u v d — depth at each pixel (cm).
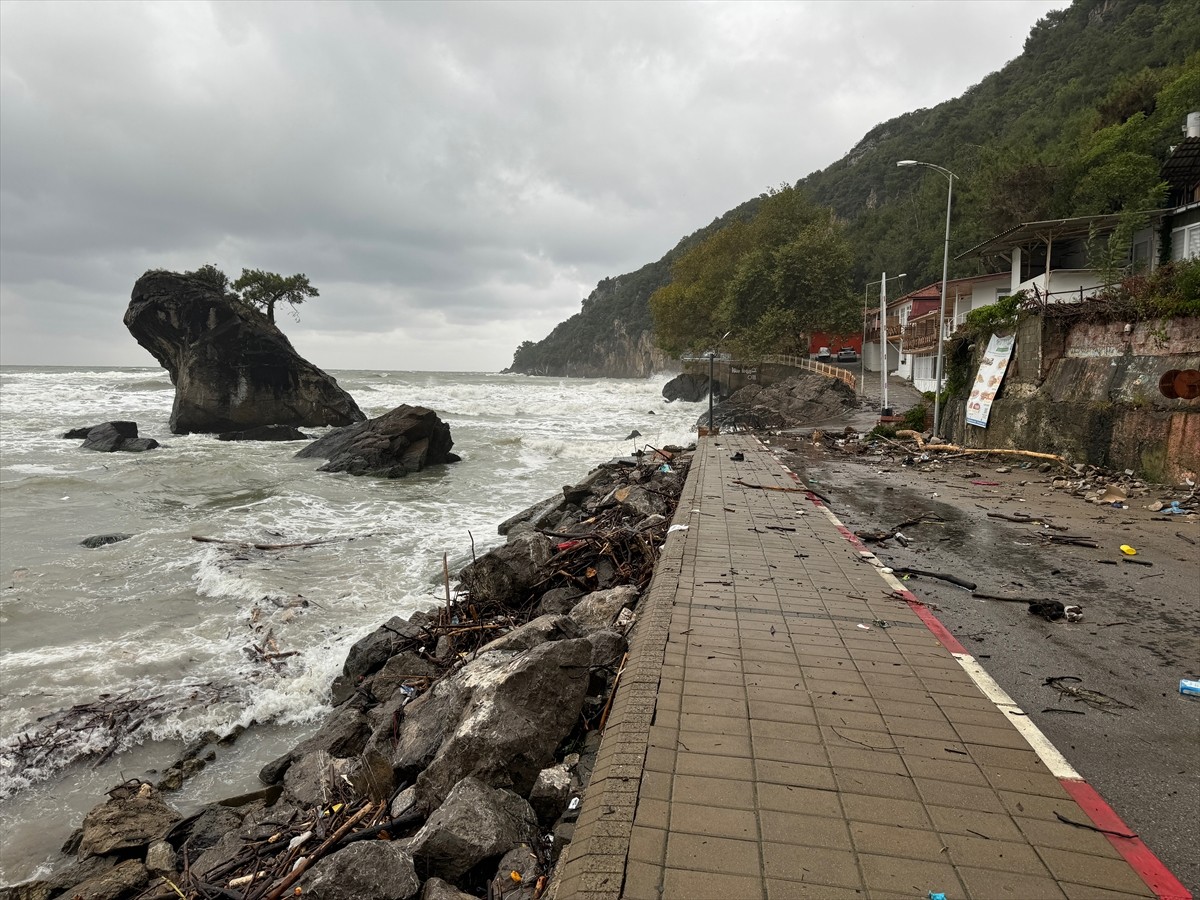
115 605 1105
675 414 5166
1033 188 4128
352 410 4225
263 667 887
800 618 620
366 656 848
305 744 681
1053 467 1639
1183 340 1355
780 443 2583
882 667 514
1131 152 3228
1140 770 421
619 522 1180
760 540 927
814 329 5588
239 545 1434
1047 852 311
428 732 574
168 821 580
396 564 1332
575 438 3612
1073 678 553
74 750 711
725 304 6031
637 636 586
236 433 3691
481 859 398
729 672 500
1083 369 1645
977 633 650
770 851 306
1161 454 1348
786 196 6450
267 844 492
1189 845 347
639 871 293
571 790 450
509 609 895
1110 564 881
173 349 3928
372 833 463
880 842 314
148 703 795
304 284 4294
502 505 1980
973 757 390
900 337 5019
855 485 1545
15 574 1239
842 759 384
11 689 823
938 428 2395
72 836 588
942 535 1045
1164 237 2230
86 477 2328
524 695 507
